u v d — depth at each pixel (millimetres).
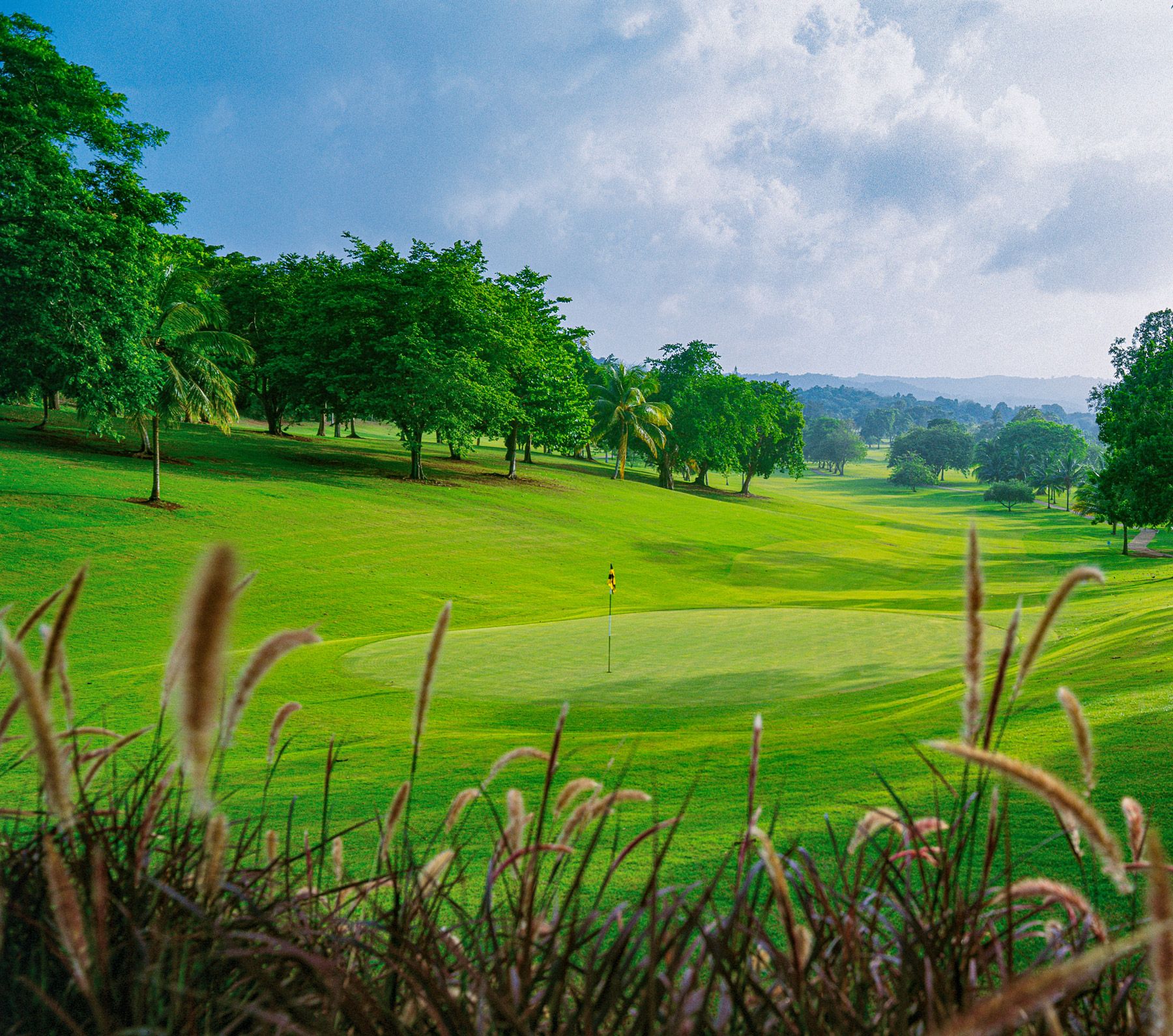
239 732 12656
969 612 1227
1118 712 8875
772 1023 1374
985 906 1494
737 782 7957
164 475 39750
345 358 49812
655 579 39812
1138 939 670
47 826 1535
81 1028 1256
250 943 1448
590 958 1285
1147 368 39844
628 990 1481
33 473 35562
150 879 1354
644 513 56562
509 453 61875
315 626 1321
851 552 53594
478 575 35031
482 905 1494
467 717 14266
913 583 44688
